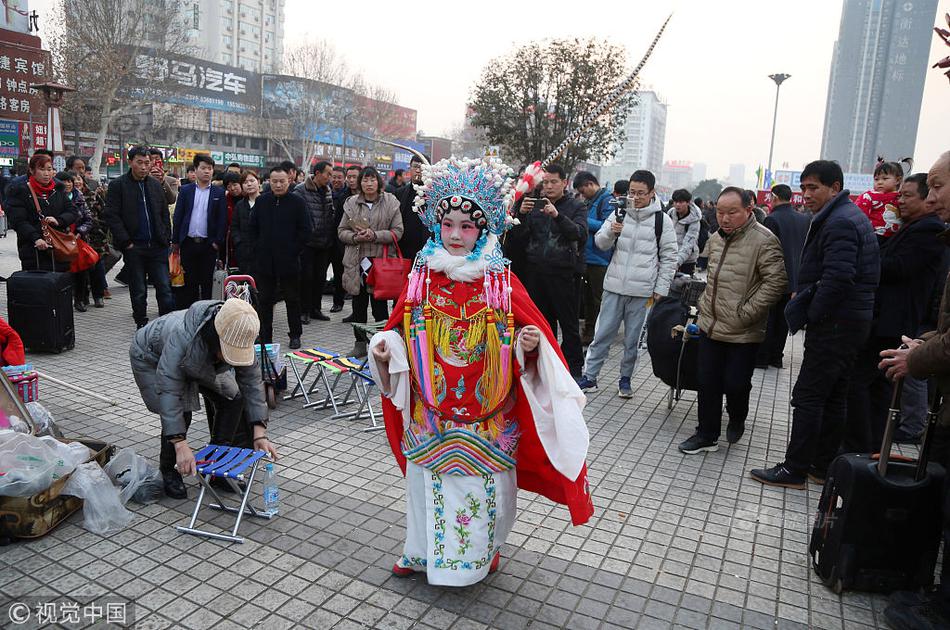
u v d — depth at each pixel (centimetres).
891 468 321
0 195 1597
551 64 1883
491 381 286
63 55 2950
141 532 346
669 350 564
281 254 663
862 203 539
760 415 588
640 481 440
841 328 410
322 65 5191
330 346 725
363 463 443
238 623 279
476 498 287
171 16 3631
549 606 302
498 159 297
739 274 462
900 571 319
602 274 790
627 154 12012
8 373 418
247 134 5153
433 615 291
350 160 5691
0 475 326
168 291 739
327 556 332
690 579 329
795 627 296
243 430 399
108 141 3678
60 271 701
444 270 286
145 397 365
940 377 299
